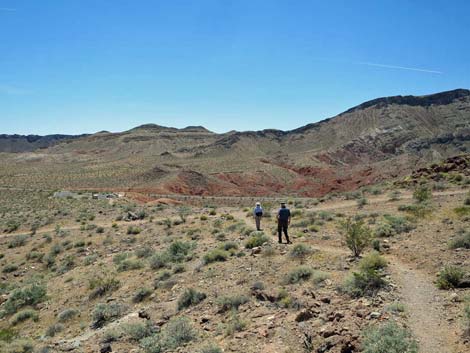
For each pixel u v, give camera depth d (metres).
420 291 10.74
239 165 191.12
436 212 22.08
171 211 54.69
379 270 12.95
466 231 16.05
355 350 8.07
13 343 15.55
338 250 17.09
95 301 18.86
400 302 10.03
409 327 8.66
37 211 64.06
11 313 20.84
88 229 43.59
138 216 49.44
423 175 43.50
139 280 19.75
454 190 33.09
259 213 25.80
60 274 27.22
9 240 43.03
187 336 11.41
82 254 31.94
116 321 15.17
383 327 8.26
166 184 134.00
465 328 8.19
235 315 11.82
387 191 41.19
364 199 34.41
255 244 20.56
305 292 12.05
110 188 125.38
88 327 15.77
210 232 29.50
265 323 10.59
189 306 14.01
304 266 14.21
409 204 27.97
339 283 12.23
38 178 138.25
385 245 16.23
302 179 172.88
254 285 13.71
